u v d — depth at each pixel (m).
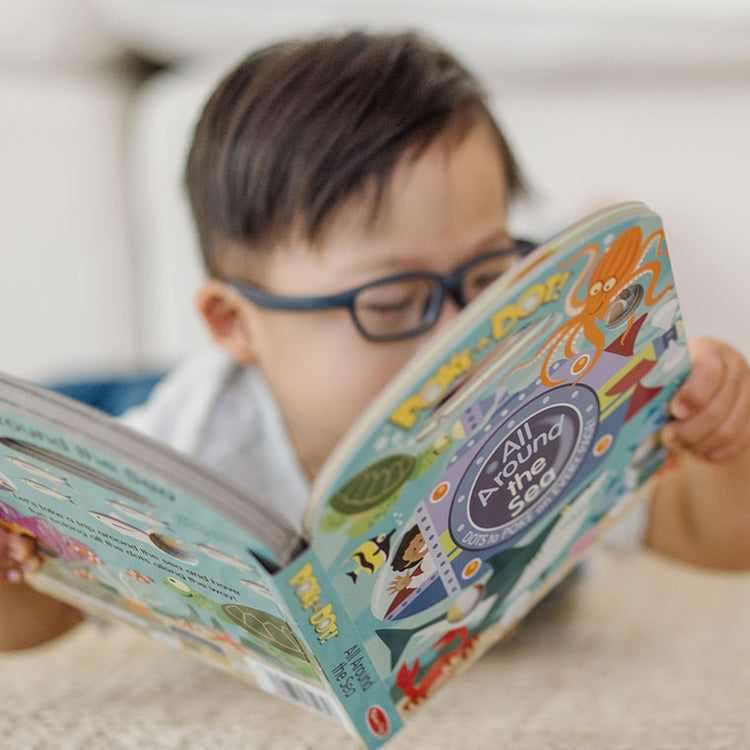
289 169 0.82
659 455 0.66
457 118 0.83
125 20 1.52
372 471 0.46
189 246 1.50
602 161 1.41
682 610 0.94
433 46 0.92
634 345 0.55
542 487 0.55
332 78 0.85
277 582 0.45
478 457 0.50
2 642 0.79
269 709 0.71
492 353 0.47
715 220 1.35
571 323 0.50
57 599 0.79
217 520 0.44
